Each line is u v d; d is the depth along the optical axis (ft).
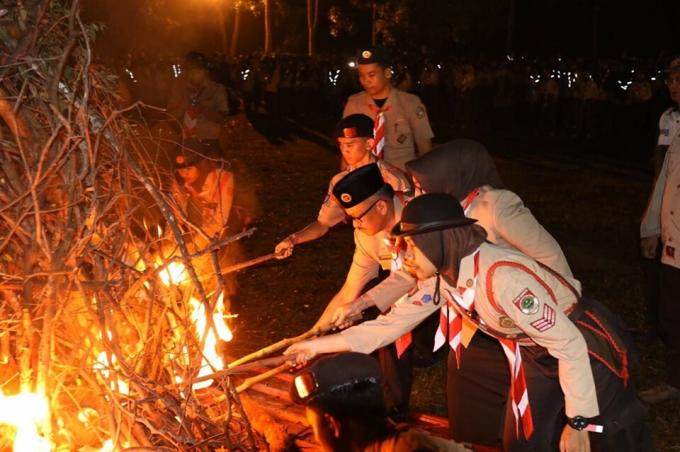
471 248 10.20
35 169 11.34
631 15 114.01
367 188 13.12
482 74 73.97
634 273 27.17
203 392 13.75
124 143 11.98
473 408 12.44
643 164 53.42
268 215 36.94
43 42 11.41
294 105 83.71
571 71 71.00
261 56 88.48
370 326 12.03
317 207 38.91
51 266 11.23
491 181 12.47
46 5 11.09
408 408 15.71
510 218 11.81
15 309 11.51
